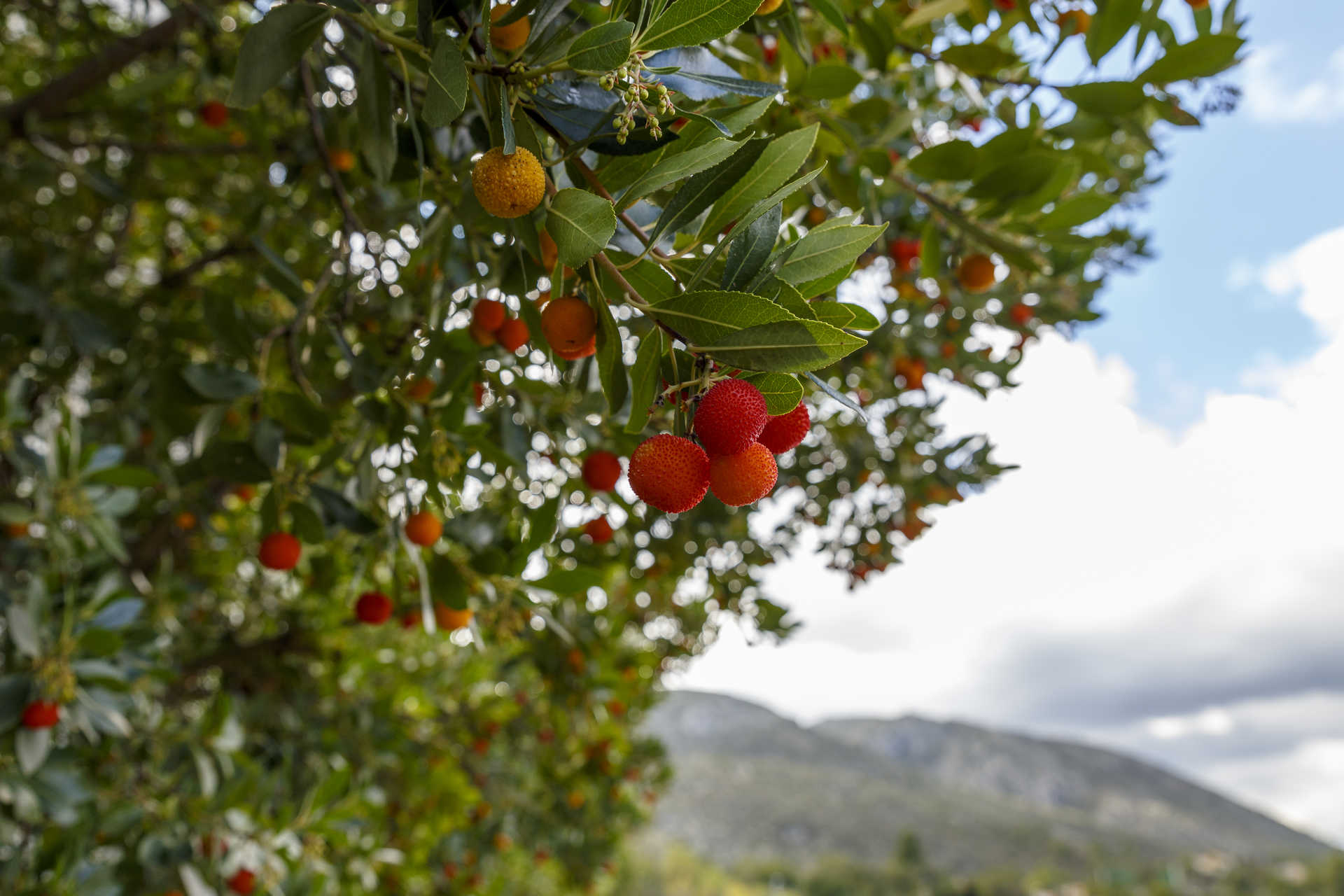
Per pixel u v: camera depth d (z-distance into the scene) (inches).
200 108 162.1
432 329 85.7
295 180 153.4
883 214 129.1
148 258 269.6
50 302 159.2
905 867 3255.4
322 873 146.9
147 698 156.0
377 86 63.6
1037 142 96.2
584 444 105.2
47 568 148.2
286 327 92.0
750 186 50.2
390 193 121.6
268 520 91.7
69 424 122.1
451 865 259.6
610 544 153.3
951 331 155.9
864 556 178.9
